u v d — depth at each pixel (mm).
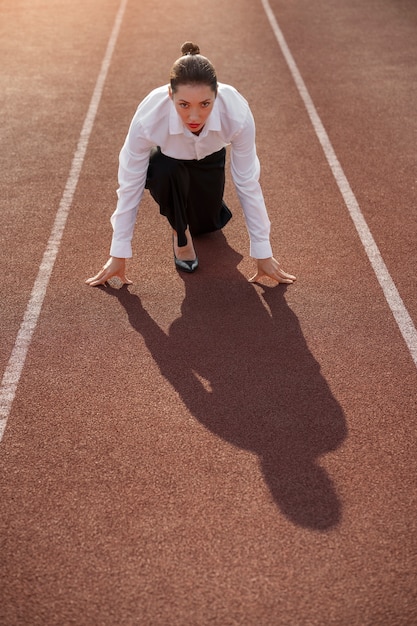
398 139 6219
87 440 3184
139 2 11305
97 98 7250
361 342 3783
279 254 4590
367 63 8164
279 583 2535
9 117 6805
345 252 4598
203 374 3572
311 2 10977
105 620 2422
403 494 2885
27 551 2676
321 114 6777
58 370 3619
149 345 3779
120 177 3828
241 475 2988
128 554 2652
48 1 11516
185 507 2844
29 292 4227
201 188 4117
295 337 3824
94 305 4098
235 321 3957
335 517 2791
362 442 3148
